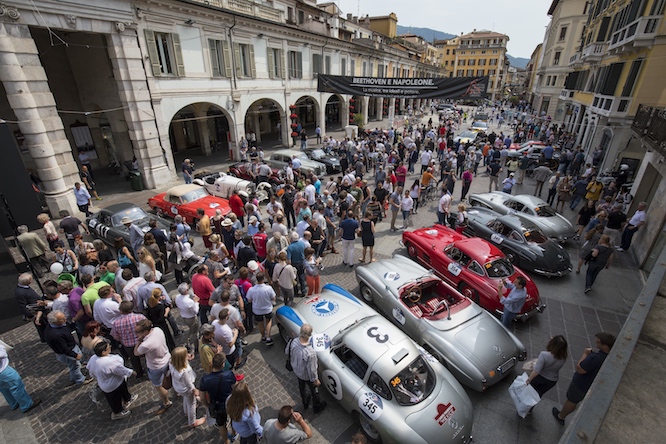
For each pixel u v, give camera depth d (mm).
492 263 7625
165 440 4832
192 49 17094
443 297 7141
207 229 9688
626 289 8531
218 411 4398
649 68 15094
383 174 13914
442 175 16766
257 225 9305
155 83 15695
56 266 7230
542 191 16562
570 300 8070
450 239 9109
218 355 4328
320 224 9414
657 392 1792
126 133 17672
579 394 4605
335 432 4926
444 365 5777
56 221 12242
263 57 21688
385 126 38156
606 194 13383
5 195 9227
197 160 22547
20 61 11031
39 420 5199
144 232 9195
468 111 62406
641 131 12102
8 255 7457
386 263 7965
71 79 18125
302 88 26094
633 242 10672
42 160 11898
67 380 5965
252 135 24703
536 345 6625
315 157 19391
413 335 6336
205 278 6559
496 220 10250
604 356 4336
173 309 7789
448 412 4531
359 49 33125
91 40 16188
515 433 4922
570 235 10586
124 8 13750
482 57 98375
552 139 25922
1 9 10398
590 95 22938
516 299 6367
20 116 11266
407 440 4242
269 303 6340
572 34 38750
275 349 6562
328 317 6152
